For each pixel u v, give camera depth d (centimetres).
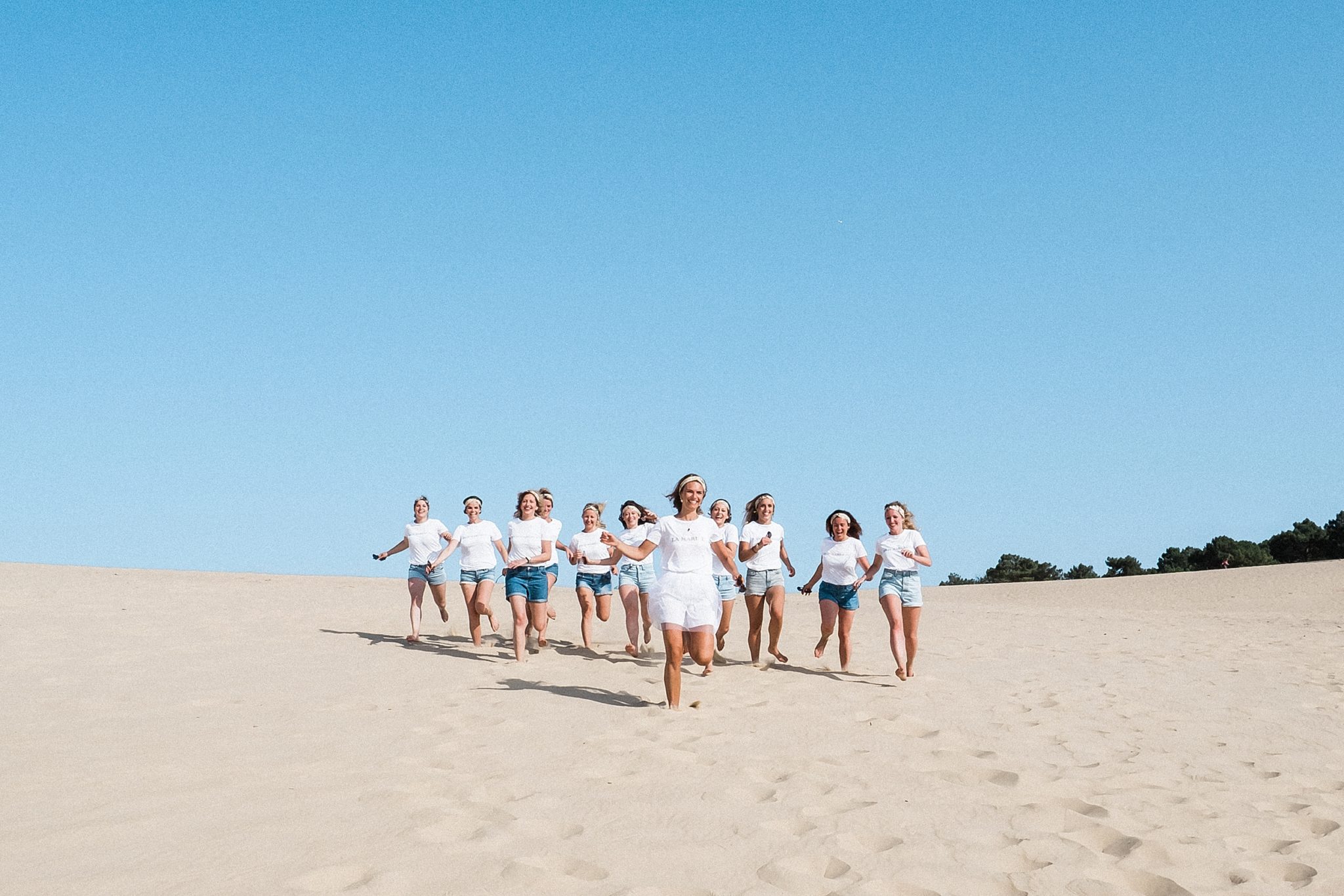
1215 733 812
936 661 1244
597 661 1152
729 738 711
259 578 2670
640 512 1237
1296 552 6525
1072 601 3434
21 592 1783
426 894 389
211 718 746
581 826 485
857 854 458
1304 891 434
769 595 1132
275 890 386
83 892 378
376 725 733
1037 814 539
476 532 1251
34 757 590
